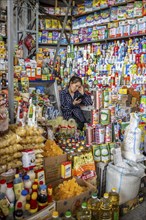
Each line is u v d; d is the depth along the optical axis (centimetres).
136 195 267
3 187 186
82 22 570
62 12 586
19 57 398
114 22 502
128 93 411
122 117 311
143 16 454
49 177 236
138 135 273
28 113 233
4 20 532
